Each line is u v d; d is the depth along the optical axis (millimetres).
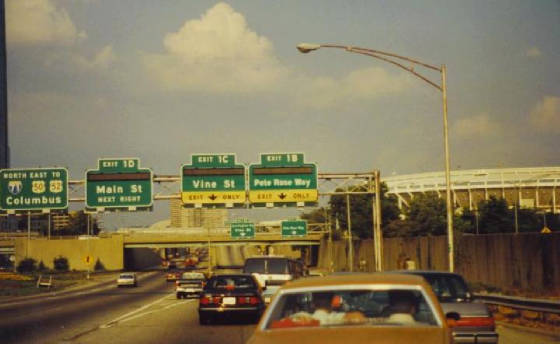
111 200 43406
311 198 43469
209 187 43344
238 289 23312
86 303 39188
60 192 44062
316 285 7328
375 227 44719
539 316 21719
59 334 20812
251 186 43375
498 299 22875
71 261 120938
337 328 6676
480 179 141750
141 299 44000
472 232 90562
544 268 33219
